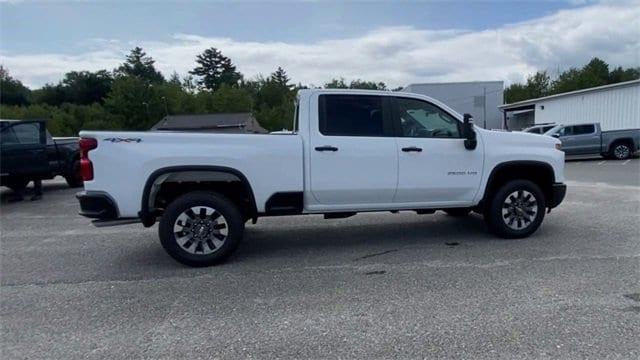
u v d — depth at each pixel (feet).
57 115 199.41
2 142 29.99
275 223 22.74
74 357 9.73
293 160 16.15
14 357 9.78
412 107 17.49
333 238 19.65
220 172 15.71
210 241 16.06
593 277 13.73
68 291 13.75
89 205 15.02
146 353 9.85
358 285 13.69
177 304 12.58
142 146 15.16
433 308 11.79
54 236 21.18
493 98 128.36
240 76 315.78
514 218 18.52
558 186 18.88
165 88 211.00
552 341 9.87
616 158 60.08
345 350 9.77
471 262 15.62
